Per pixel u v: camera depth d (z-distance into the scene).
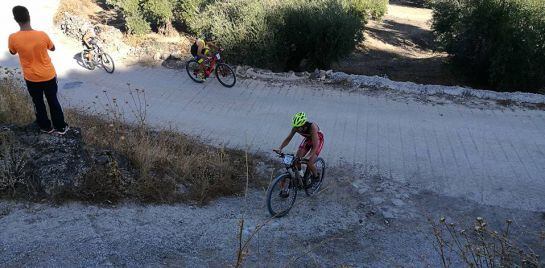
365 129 10.38
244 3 15.10
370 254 6.45
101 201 6.73
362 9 22.20
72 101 11.49
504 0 13.98
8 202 6.36
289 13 14.65
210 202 7.39
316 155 7.24
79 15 19.84
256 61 14.26
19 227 5.93
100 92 12.20
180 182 7.66
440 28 16.62
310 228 6.98
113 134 8.66
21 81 11.97
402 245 6.68
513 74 14.25
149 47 15.77
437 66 17.70
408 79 15.84
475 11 14.56
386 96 12.14
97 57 13.70
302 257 6.25
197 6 17.91
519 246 6.65
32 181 6.59
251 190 7.92
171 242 6.19
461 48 15.62
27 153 6.74
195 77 13.09
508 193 8.07
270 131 10.30
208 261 5.93
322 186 8.17
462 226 7.16
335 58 15.08
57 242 5.77
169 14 17.62
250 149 9.47
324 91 12.45
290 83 12.97
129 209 6.74
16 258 5.41
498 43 14.27
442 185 8.32
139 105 11.48
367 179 8.49
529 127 10.49
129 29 17.48
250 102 11.78
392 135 10.12
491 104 11.64
